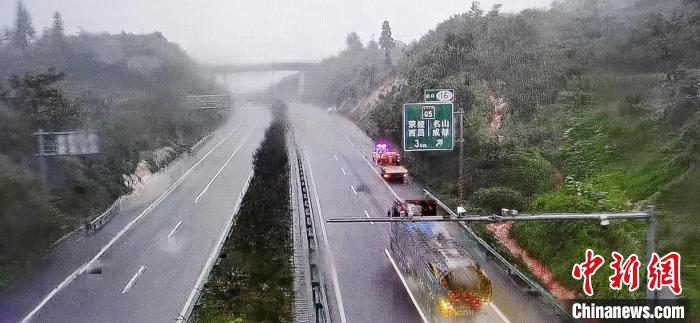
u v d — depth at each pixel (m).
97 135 36.94
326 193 41.59
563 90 39.00
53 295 22.70
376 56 102.69
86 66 60.75
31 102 34.91
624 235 21.58
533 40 47.75
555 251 24.11
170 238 31.42
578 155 31.58
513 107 39.81
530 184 31.28
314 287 21.38
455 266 19.41
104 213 35.69
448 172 39.25
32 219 28.42
